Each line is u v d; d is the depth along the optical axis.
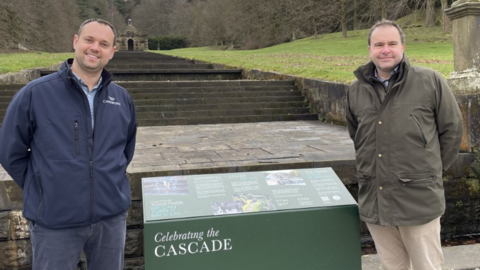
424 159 2.39
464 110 4.97
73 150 2.16
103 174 2.23
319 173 2.85
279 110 10.34
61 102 2.18
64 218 2.14
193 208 2.45
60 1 44.34
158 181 2.64
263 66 15.75
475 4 5.11
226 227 2.44
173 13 71.56
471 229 4.91
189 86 11.84
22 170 2.25
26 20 34.59
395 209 2.44
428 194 2.39
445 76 7.47
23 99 2.15
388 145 2.44
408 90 2.42
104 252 2.36
